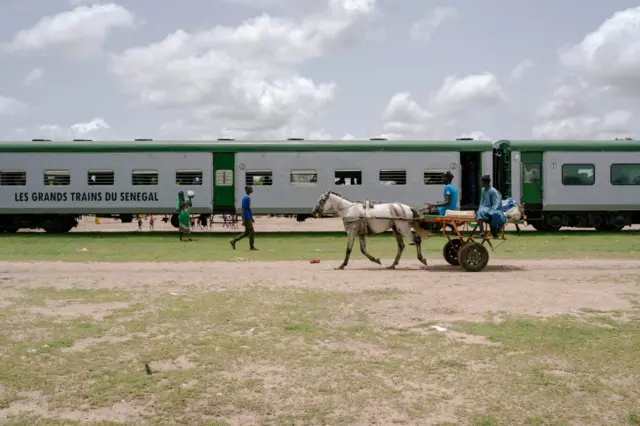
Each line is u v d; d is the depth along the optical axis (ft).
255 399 15.10
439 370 17.39
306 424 13.55
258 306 26.89
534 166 77.66
